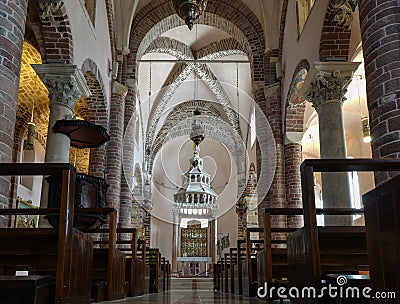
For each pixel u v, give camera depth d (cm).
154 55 2050
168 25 1616
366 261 538
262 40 1503
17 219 1505
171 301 644
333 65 1001
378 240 303
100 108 1271
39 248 468
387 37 602
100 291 612
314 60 1070
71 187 409
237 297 788
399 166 377
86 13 1070
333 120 999
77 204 737
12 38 588
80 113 1329
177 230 2773
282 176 1351
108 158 1327
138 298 758
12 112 578
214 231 2761
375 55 610
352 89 1592
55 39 938
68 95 932
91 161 1291
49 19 912
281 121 1399
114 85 1374
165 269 1385
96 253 671
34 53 1194
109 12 1338
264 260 643
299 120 1346
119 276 720
